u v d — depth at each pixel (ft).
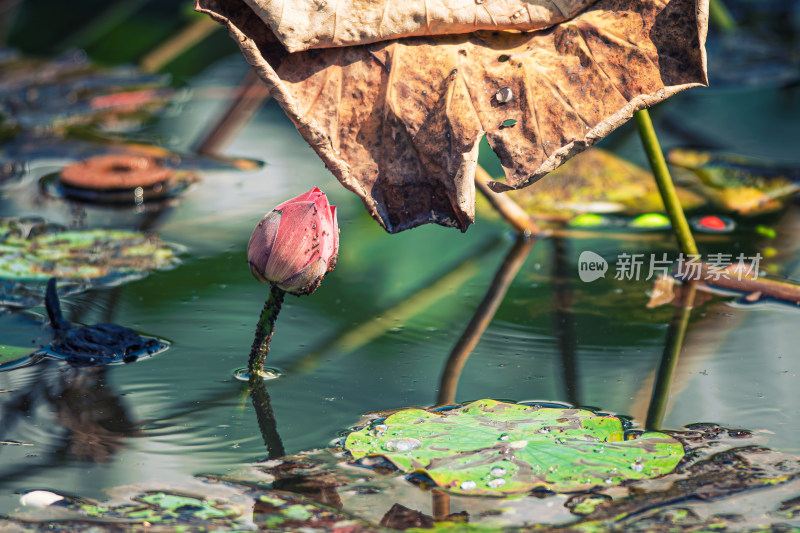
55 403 7.63
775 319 8.06
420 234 8.90
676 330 8.02
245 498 7.21
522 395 7.64
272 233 7.45
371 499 7.20
